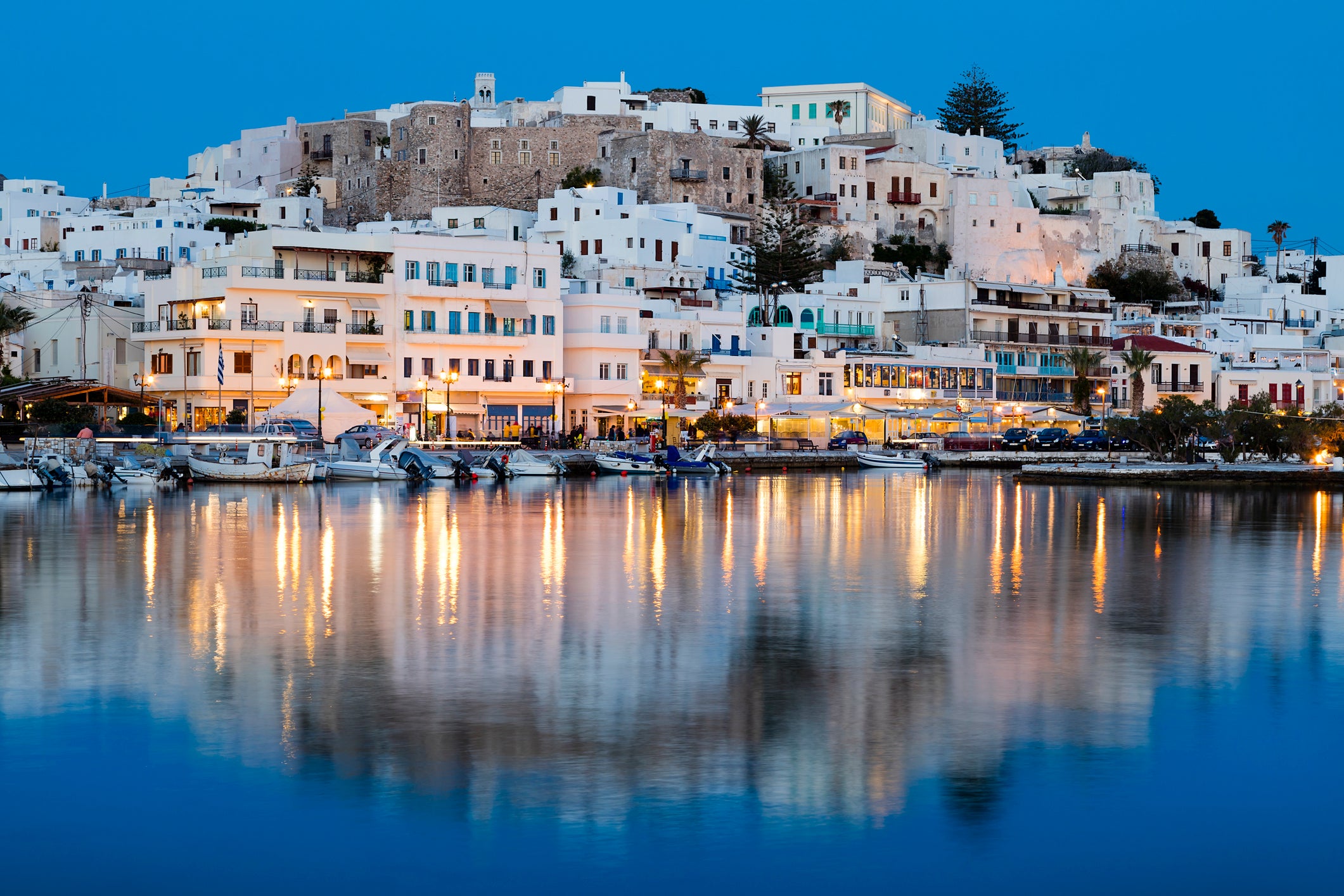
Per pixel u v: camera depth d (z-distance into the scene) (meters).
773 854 18.73
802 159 195.25
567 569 44.91
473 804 20.31
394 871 18.17
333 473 93.88
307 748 22.75
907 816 20.02
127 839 19.08
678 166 179.88
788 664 29.28
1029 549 52.53
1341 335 189.62
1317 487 96.06
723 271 169.25
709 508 73.25
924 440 134.12
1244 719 25.00
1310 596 39.50
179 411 109.69
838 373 140.62
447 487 91.31
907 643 31.78
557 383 122.25
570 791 20.88
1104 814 20.22
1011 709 25.58
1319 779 21.66
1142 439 114.50
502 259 120.69
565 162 186.75
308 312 111.50
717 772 21.78
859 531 59.81
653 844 18.98
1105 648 31.33
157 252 163.00
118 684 26.95
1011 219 197.12
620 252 158.50
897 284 160.88
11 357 121.56
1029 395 155.62
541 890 17.67
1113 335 177.12
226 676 27.70
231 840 19.05
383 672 28.20
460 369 117.69
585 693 26.53
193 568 44.41
